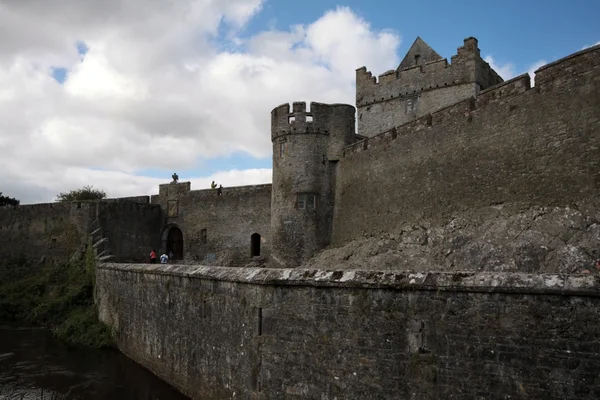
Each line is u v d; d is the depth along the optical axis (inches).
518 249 545.6
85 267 1108.5
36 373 616.1
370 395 284.4
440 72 1073.5
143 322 622.5
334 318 308.0
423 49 1232.8
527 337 235.0
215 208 1316.4
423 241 692.1
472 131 660.7
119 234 1254.9
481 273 257.9
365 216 847.7
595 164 505.7
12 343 790.5
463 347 253.4
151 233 1360.7
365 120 1179.9
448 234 653.9
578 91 530.9
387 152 816.3
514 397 235.1
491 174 622.8
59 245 1224.8
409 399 268.7
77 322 856.9
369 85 1181.7
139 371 597.3
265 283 349.7
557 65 555.8
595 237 485.4
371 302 291.4
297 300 330.3
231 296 397.1
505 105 616.7
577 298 223.6
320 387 309.1
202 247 1326.3
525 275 243.0
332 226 948.0
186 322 487.2
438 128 717.3
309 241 935.0
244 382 366.0
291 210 949.8
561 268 492.1
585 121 520.7
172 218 1385.3
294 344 327.9
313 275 323.9
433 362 261.7
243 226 1263.5
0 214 1337.4
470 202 646.5
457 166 676.1
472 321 252.4
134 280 671.1
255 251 1262.3
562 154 539.8
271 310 346.3
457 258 616.4
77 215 1211.9
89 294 1002.1
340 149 956.6
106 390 535.2
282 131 975.6
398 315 279.4
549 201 546.9
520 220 566.3
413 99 1110.4
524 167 581.0
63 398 494.9
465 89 1036.5
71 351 730.8
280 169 975.0
